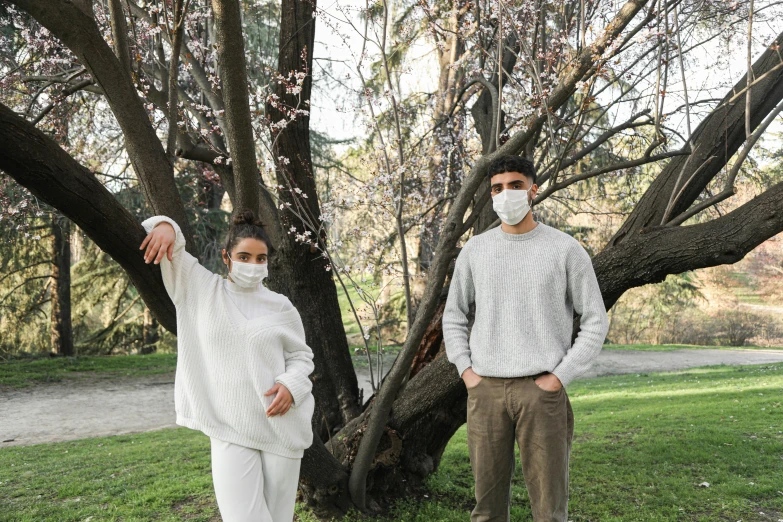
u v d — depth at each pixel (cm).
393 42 774
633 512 380
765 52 382
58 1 257
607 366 1828
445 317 261
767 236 283
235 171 294
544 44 431
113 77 282
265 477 229
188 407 229
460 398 409
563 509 238
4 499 486
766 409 739
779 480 436
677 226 321
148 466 591
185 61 464
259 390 223
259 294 237
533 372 232
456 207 307
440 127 660
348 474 380
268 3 786
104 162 1133
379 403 340
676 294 2422
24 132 221
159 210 304
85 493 489
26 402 1262
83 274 2012
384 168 462
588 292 239
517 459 541
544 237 245
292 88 405
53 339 1938
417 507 400
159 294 284
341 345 460
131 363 1800
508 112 495
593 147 442
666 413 767
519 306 239
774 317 2736
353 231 509
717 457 507
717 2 423
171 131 323
